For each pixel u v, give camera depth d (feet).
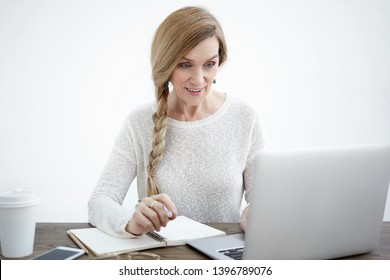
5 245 3.16
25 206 3.14
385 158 3.10
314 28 8.34
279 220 2.79
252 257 2.81
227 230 3.92
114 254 3.18
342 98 8.47
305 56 8.39
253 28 8.31
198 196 5.05
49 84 8.16
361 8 8.30
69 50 8.13
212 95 5.30
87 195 8.42
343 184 2.94
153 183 4.94
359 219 3.10
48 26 8.04
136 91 8.30
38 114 8.20
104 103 8.30
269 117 8.48
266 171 2.69
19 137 8.20
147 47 8.23
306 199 2.83
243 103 5.30
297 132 8.52
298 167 2.77
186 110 5.07
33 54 8.07
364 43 8.38
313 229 2.91
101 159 8.39
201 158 5.06
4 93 8.09
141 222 3.44
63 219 8.40
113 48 8.20
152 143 4.96
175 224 3.95
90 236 3.59
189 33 4.19
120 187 4.85
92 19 8.12
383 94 8.47
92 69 8.21
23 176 8.27
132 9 8.16
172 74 4.50
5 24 7.96
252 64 8.38
